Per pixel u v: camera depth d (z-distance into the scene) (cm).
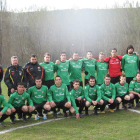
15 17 3475
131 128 451
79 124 500
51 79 682
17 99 538
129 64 703
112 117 559
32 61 627
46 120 555
